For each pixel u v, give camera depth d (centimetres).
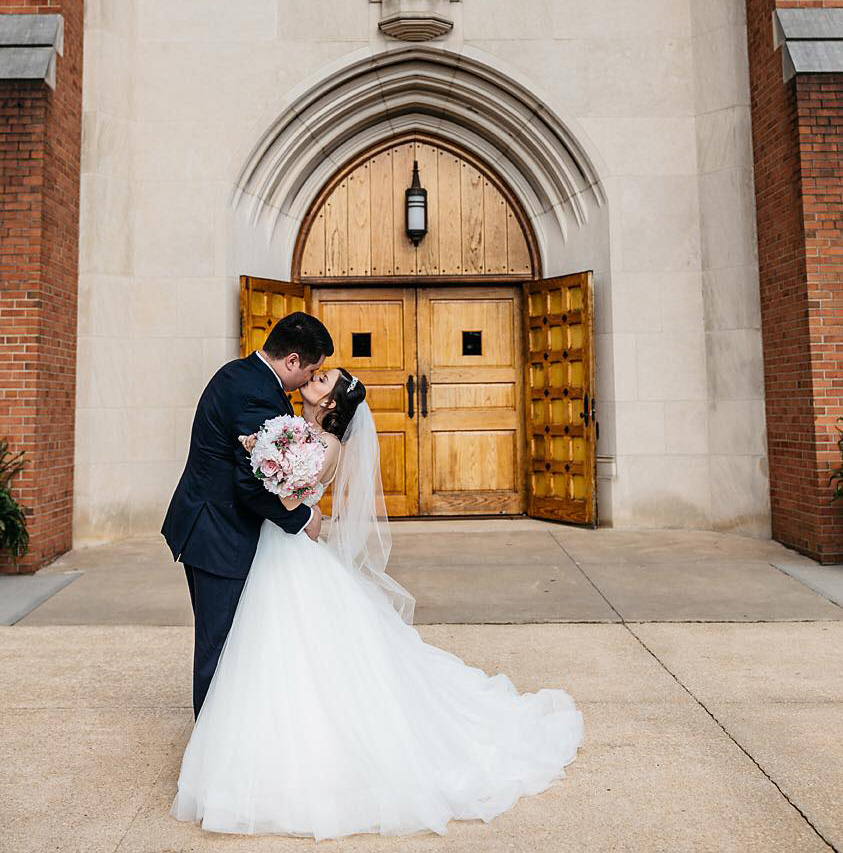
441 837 208
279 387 238
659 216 712
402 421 784
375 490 270
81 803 228
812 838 205
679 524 702
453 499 779
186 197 696
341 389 251
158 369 687
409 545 637
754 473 663
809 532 580
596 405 723
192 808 218
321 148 749
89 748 266
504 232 786
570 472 724
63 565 568
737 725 282
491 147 773
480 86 731
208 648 230
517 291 791
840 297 579
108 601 467
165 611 445
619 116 716
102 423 655
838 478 561
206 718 222
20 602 459
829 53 593
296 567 234
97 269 654
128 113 689
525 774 233
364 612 239
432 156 787
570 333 725
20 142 570
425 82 735
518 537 669
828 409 572
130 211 688
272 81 707
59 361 602
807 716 290
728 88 688
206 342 690
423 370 787
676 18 718
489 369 787
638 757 255
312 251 780
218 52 708
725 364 685
